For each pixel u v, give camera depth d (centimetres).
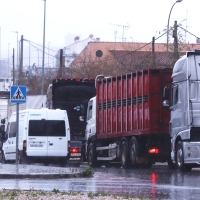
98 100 6216
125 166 5566
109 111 5931
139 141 5347
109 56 12750
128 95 5512
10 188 3122
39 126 5900
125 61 11525
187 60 4541
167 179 3819
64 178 3888
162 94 5119
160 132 5119
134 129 5375
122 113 5634
